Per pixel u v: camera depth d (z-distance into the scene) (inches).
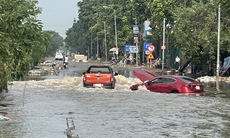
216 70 2132.1
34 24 842.2
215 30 2203.5
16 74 976.9
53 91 1300.4
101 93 1232.2
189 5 2760.8
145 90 1328.7
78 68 3363.7
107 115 768.3
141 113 794.8
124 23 4478.3
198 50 2294.5
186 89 1236.5
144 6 3634.4
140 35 4005.9
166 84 1268.5
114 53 4746.6
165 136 575.5
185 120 713.0
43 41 859.4
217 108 874.1
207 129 629.6
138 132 604.4
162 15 2938.0
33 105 917.8
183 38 2276.1
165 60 3422.7
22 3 856.9
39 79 1945.1
